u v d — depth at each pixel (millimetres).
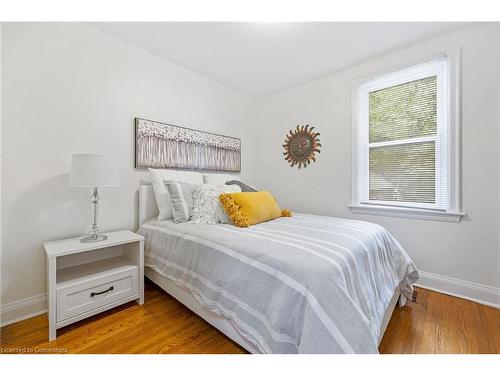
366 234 1539
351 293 1018
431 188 2102
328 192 2779
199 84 2764
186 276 1527
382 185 2414
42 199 1663
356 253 1231
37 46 1636
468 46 1846
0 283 1506
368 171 2514
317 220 2041
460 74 1877
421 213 2092
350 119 2578
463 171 1882
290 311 948
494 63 1746
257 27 1913
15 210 1556
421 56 2080
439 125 2047
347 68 2586
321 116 2834
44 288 1671
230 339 1362
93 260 1901
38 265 1644
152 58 2311
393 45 2145
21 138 1574
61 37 1746
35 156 1634
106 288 1591
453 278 1950
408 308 1750
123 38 2061
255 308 1076
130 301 1791
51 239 1703
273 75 2770
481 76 1795
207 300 1326
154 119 2334
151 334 1414
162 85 2398
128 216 2154
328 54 2299
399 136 2291
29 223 1610
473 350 1294
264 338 1006
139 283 1771
